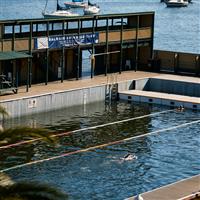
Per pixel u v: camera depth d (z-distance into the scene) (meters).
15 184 29.59
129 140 98.19
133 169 82.56
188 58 144.88
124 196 72.62
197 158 89.25
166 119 114.62
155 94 130.12
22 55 115.31
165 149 93.44
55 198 29.80
